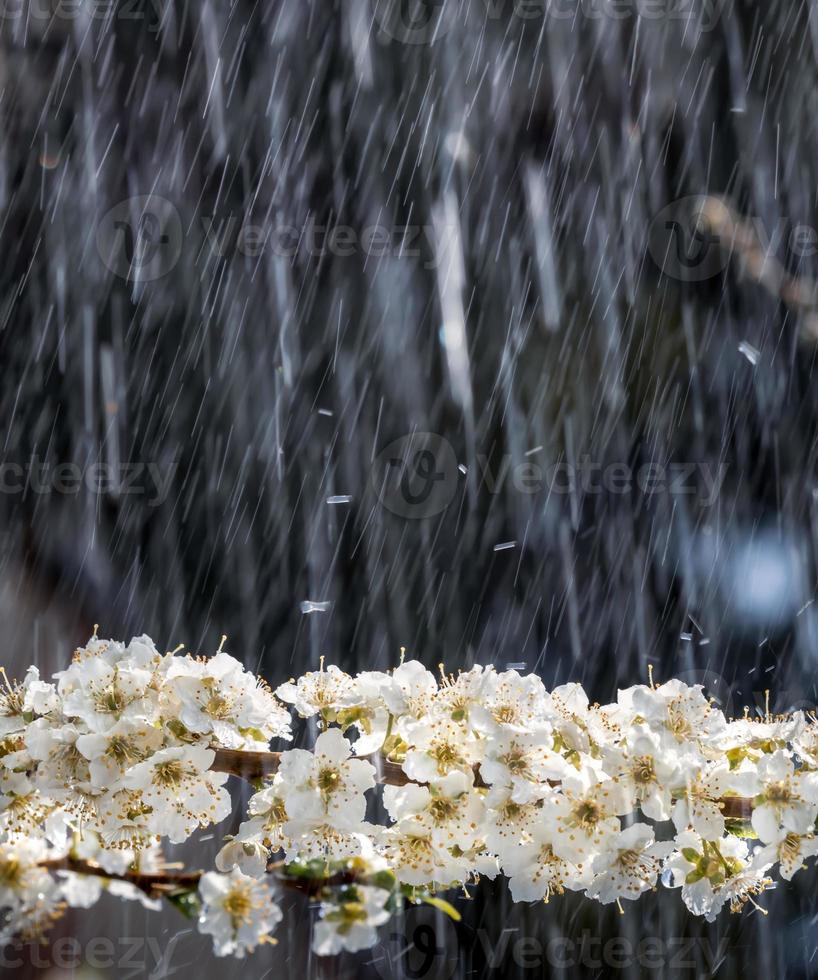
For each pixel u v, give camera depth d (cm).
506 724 166
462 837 164
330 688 177
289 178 852
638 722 171
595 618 723
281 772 166
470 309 804
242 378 803
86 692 165
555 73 844
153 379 791
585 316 780
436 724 167
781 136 798
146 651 170
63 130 835
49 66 838
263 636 742
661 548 724
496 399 775
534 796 166
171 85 866
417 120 856
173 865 158
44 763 163
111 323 804
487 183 830
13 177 820
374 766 172
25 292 802
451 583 743
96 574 727
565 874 168
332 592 746
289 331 812
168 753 162
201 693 166
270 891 143
